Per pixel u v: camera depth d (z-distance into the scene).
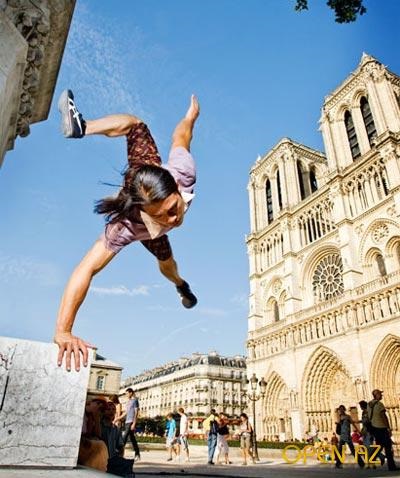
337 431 22.41
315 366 50.06
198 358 116.75
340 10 9.98
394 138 48.66
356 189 52.84
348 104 59.81
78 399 2.84
